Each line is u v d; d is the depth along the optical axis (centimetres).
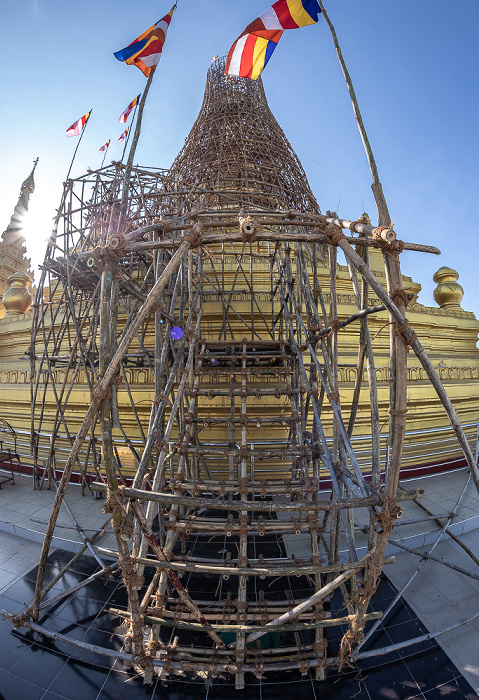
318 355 1394
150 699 616
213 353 1026
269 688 636
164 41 681
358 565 538
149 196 1157
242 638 621
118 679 652
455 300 2402
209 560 791
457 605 810
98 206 1234
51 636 711
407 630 744
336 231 531
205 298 1588
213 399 1263
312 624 586
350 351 1569
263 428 1288
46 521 1126
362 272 506
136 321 521
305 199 2441
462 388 1493
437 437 1522
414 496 508
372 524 529
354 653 658
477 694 610
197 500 510
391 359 519
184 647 648
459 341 2036
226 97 2870
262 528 677
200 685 643
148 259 1501
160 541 799
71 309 1145
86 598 843
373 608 806
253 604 668
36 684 638
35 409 1462
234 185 2150
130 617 637
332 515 747
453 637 729
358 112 538
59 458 1466
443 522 1083
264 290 1641
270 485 755
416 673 655
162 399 757
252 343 1018
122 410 1295
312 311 848
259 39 745
